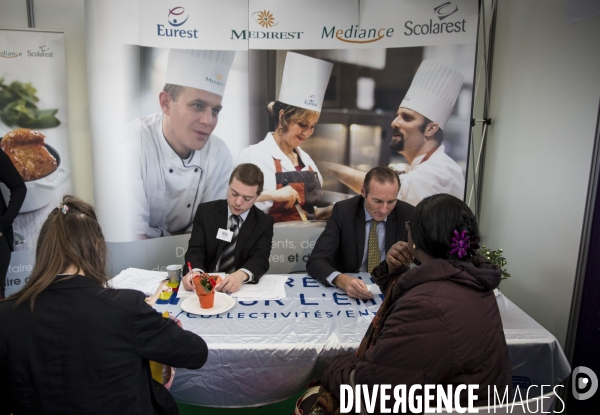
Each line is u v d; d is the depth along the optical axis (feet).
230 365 4.61
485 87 10.46
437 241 3.52
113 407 3.04
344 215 7.59
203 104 9.52
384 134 9.82
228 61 9.47
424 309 3.19
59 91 9.57
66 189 9.96
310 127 9.92
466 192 10.28
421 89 9.50
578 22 7.11
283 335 4.82
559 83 7.64
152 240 9.68
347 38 9.50
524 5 8.87
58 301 3.01
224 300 5.71
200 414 6.15
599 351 6.53
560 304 7.52
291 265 10.53
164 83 9.20
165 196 9.66
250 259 7.10
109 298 3.16
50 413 2.95
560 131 7.59
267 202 10.19
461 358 3.11
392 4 9.28
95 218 3.47
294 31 9.50
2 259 8.30
